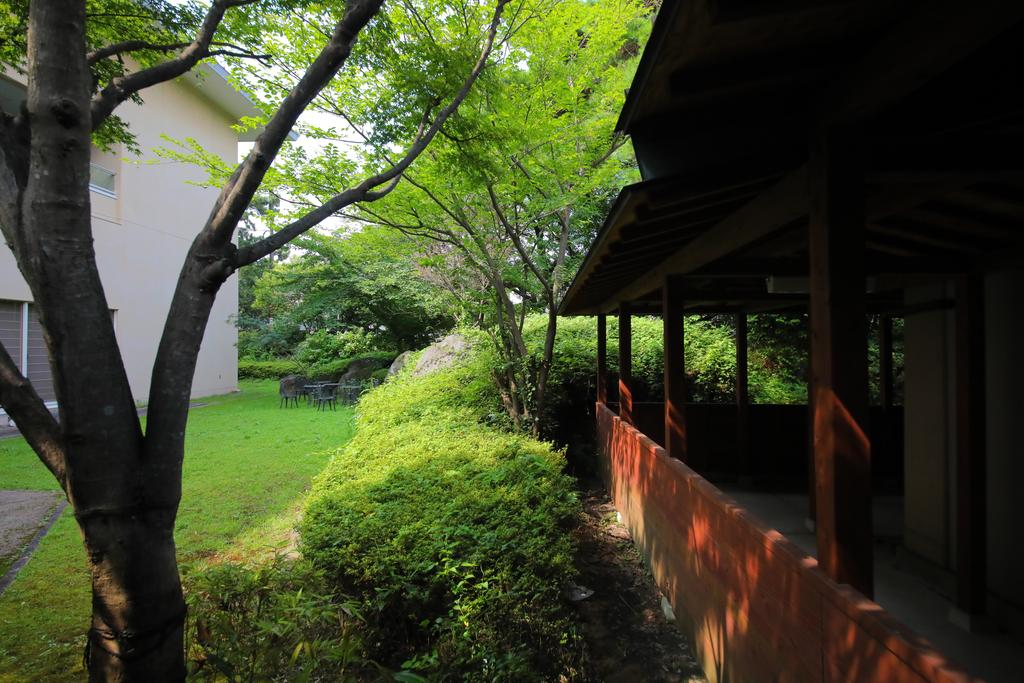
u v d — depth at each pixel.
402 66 4.39
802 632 1.86
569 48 6.82
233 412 12.47
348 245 9.21
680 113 1.86
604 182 7.29
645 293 5.29
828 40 1.50
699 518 3.12
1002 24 1.15
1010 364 3.33
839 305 1.69
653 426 7.93
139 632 1.80
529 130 6.33
